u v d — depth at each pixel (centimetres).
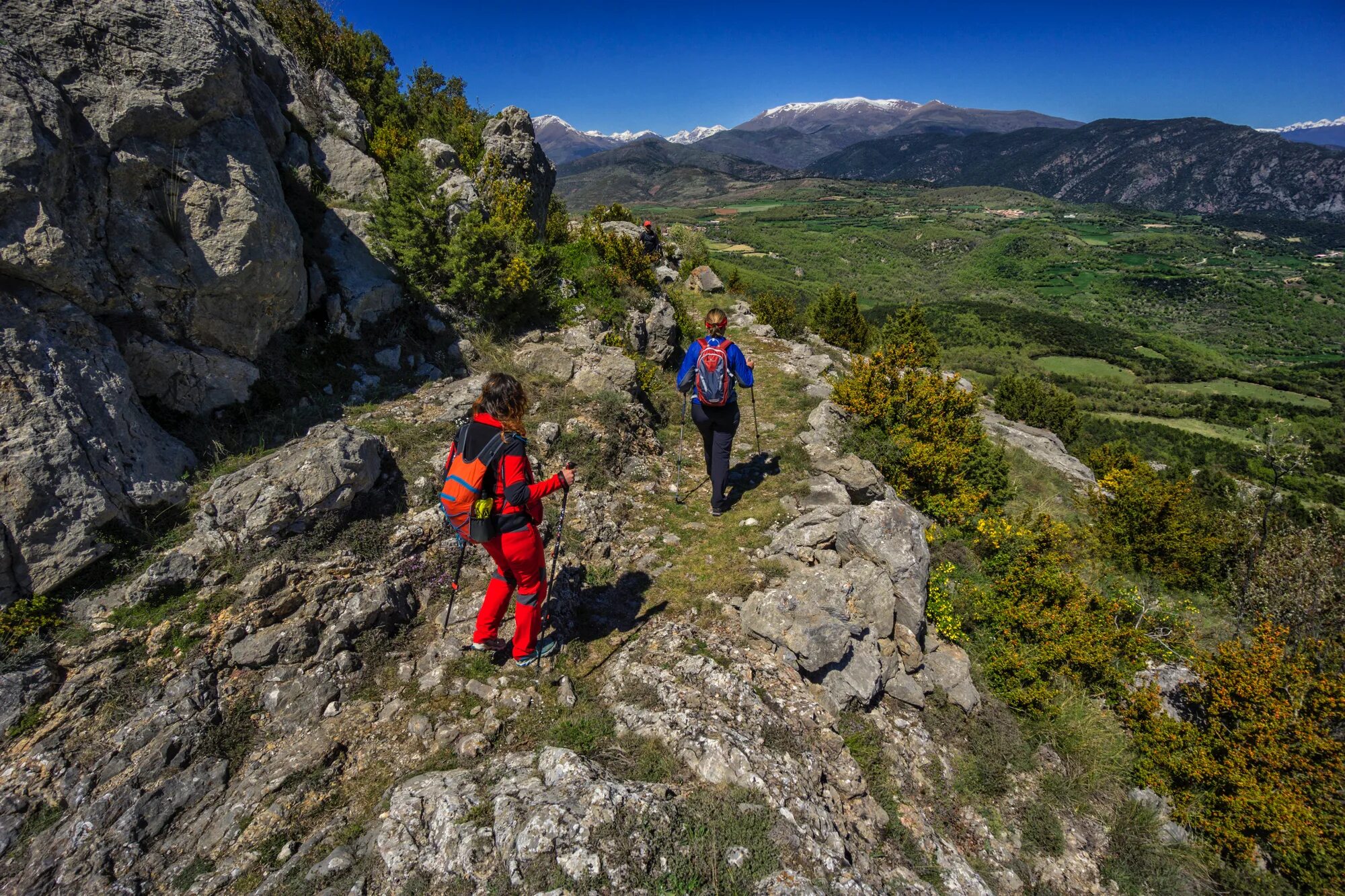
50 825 320
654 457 834
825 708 457
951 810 447
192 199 561
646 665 452
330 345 749
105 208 509
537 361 880
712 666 443
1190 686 658
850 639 490
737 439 948
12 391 409
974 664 610
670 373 1207
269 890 297
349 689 421
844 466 785
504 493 397
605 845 290
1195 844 505
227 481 475
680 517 707
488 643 444
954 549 810
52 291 468
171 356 564
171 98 539
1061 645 626
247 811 338
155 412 563
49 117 458
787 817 326
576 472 699
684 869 286
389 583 479
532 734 395
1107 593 900
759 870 293
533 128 1531
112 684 376
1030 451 2191
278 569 443
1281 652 624
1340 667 727
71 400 443
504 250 995
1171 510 1178
